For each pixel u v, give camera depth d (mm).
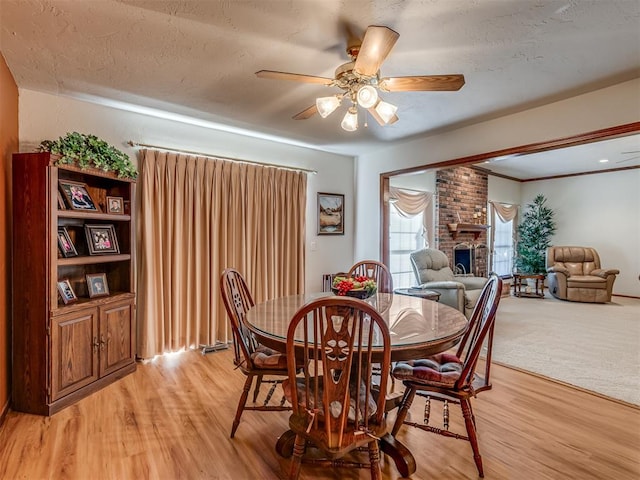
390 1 1704
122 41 2086
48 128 2865
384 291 3225
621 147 5469
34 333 2328
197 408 2408
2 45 2125
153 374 2984
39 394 2309
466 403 1801
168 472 1758
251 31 1980
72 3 1729
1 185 2264
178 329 3516
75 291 2912
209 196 3688
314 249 4773
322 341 1381
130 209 3027
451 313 2188
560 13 1806
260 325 1880
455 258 6516
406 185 5801
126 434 2086
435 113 3229
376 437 1454
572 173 7613
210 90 2801
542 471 1775
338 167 5000
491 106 3059
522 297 6824
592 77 2529
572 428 2172
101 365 2689
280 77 1997
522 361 3279
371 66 1765
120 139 3238
